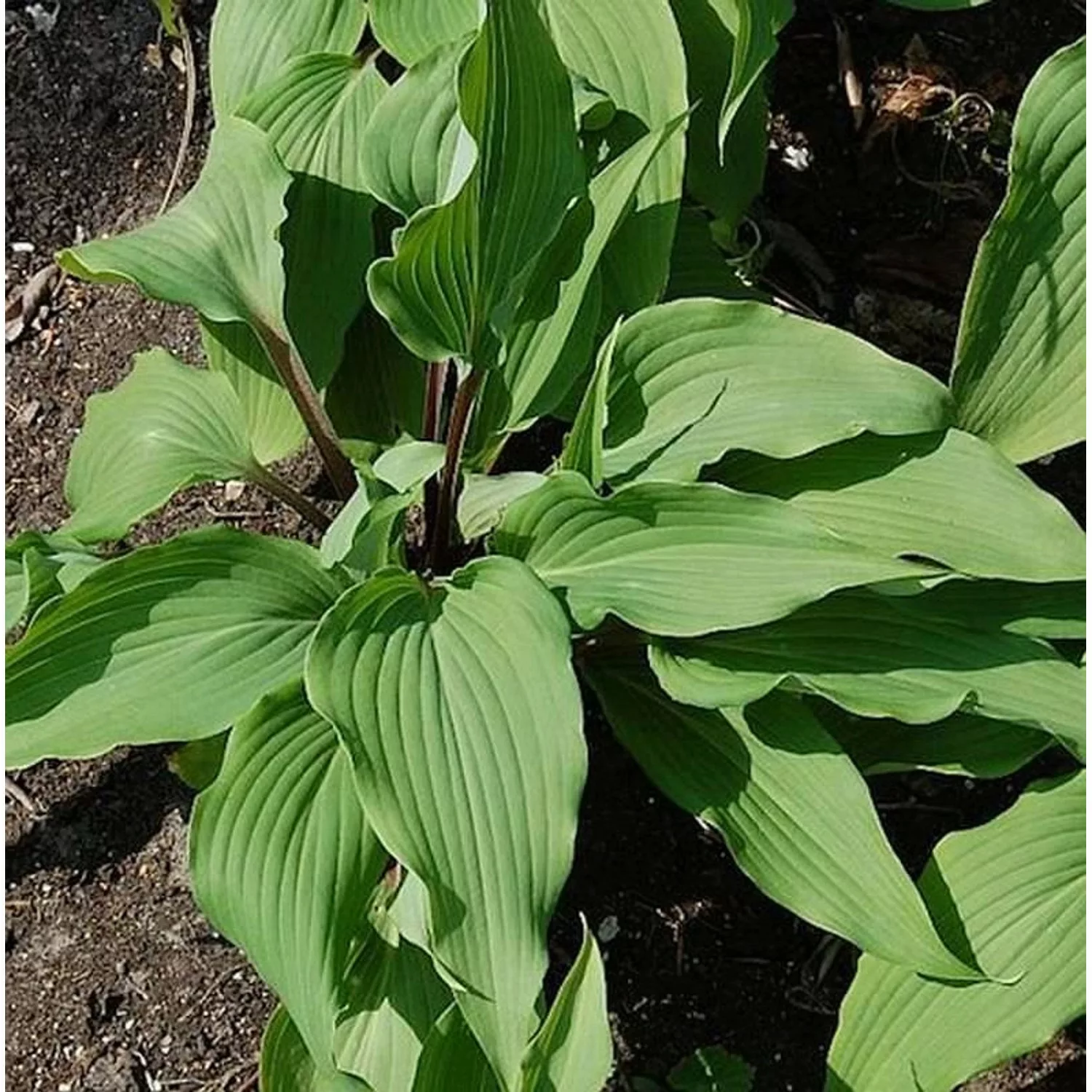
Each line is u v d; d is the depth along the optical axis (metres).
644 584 0.96
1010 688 0.97
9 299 1.30
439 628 0.94
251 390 1.17
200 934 1.14
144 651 0.97
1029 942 0.96
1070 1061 1.10
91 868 1.16
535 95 0.99
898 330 1.26
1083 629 1.00
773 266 1.27
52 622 0.96
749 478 1.03
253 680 0.96
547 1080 0.91
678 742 1.01
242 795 0.94
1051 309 1.03
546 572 1.00
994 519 0.99
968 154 1.29
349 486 1.16
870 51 1.32
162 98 1.33
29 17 1.34
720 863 1.15
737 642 0.99
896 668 0.98
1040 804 0.98
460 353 1.03
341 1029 1.03
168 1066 1.12
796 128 1.30
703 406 1.02
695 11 1.14
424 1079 0.95
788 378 1.02
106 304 1.30
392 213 1.17
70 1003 1.14
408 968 1.03
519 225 1.02
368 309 1.18
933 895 0.97
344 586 1.01
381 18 1.12
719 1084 1.09
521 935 0.87
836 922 0.94
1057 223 1.02
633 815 1.16
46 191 1.33
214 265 1.08
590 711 1.18
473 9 1.12
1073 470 1.23
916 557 1.00
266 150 1.09
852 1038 0.98
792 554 0.95
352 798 0.95
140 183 1.32
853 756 1.03
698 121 1.16
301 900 0.93
